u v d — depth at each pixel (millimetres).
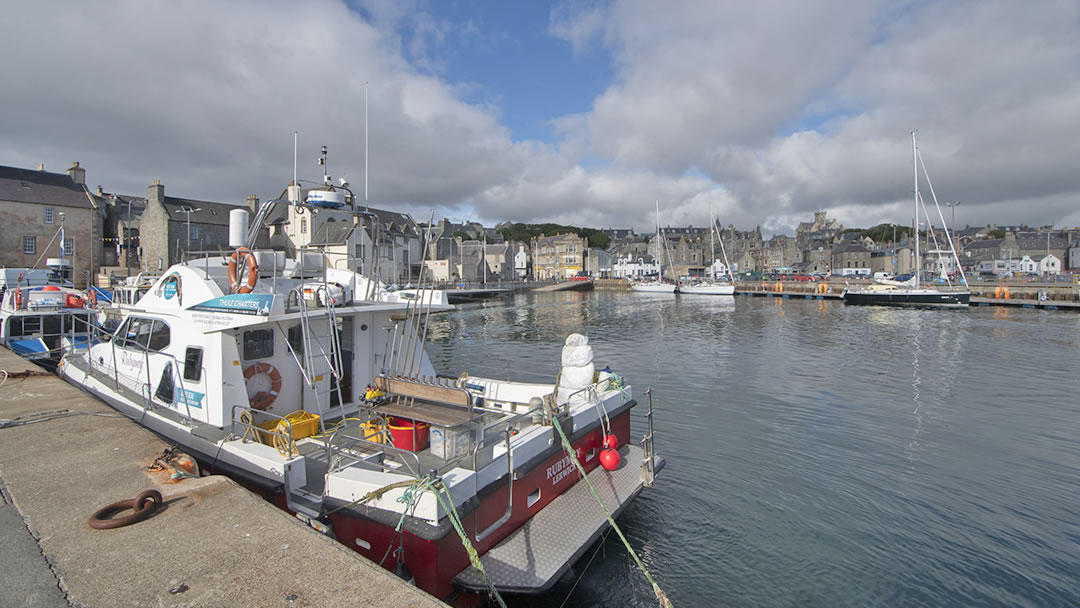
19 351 14094
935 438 10992
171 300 7391
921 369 18578
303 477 5305
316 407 7188
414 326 8062
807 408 13367
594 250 121750
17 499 4312
